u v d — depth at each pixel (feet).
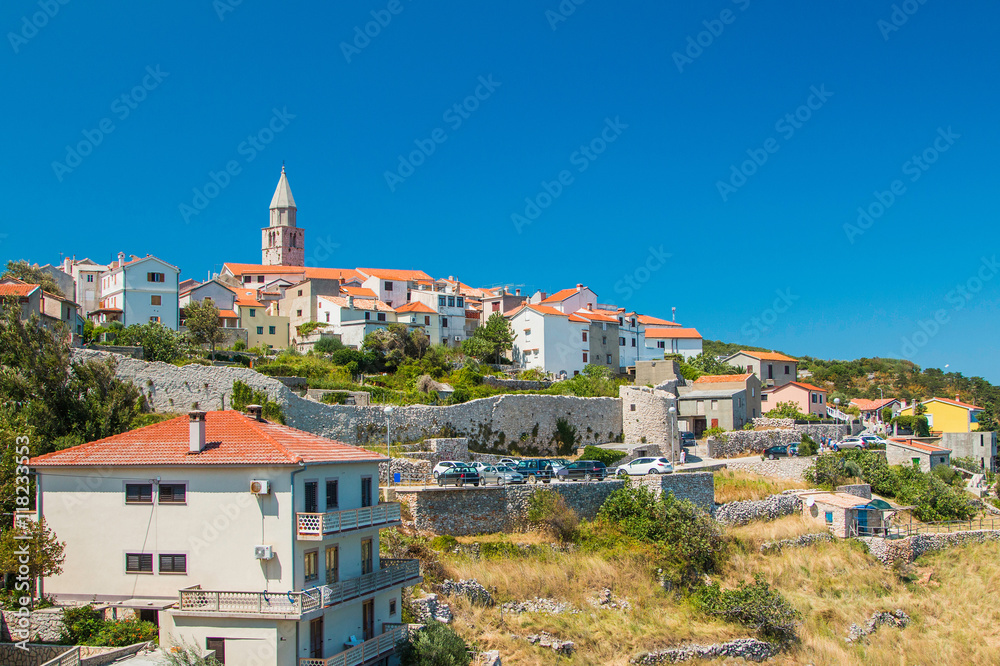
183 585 127.85
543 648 157.69
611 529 198.59
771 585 204.13
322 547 131.85
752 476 263.90
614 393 315.99
